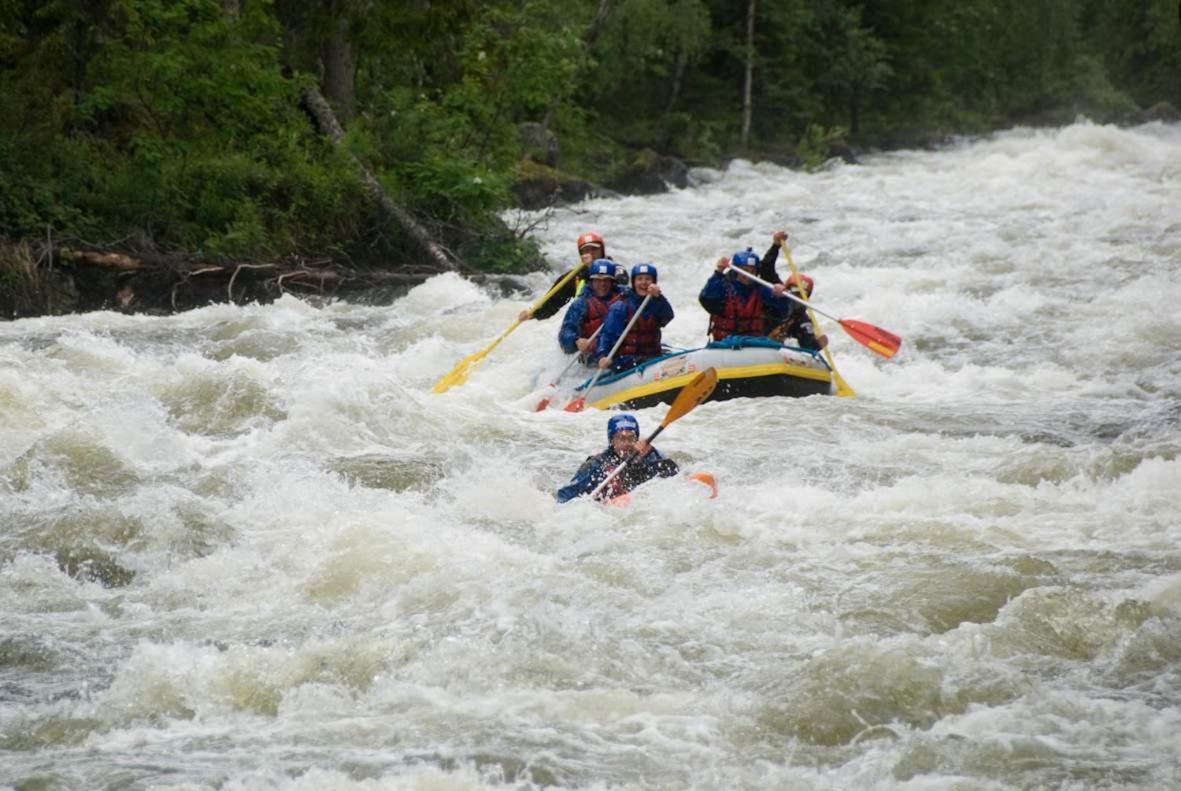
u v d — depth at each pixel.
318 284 53.53
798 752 16.34
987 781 15.27
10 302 47.94
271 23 60.59
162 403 32.34
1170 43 147.88
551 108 90.00
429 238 57.31
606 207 79.31
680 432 31.56
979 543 22.81
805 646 19.17
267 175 57.19
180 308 50.78
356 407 31.52
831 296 49.44
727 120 116.88
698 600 20.83
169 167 55.12
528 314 38.72
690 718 17.19
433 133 64.75
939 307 45.75
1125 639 19.03
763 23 120.06
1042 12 140.75
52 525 24.34
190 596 21.84
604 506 25.33
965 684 17.69
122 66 57.31
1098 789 15.05
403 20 63.31
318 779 15.37
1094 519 24.02
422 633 19.73
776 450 29.91
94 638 20.23
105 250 50.94
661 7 109.06
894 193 80.56
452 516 25.11
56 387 33.28
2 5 55.59
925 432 31.75
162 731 17.16
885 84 129.38
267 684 18.31
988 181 80.94
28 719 17.52
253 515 25.16
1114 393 35.88
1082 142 90.62
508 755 16.14
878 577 21.48
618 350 36.44
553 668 18.58
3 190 50.56
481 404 35.00
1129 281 49.19
